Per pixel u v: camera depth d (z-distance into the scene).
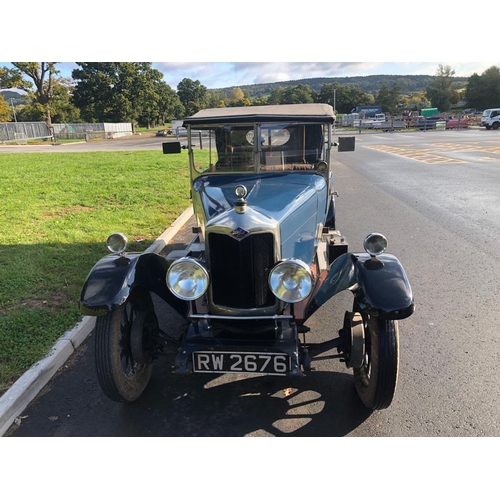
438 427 2.94
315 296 3.22
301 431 2.95
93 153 23.41
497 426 2.93
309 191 3.80
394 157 19.25
